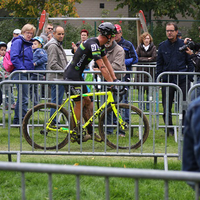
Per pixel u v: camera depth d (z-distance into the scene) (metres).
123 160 9.68
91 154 8.93
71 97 9.86
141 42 17.72
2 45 15.24
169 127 11.26
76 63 9.78
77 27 30.55
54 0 35.19
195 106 3.73
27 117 9.91
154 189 7.76
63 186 7.85
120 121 10.27
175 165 9.02
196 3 39.25
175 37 12.45
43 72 12.17
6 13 41.22
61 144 9.95
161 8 35.38
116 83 8.76
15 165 3.83
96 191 7.65
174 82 12.34
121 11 40.94
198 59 11.69
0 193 7.59
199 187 3.78
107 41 9.71
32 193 7.49
